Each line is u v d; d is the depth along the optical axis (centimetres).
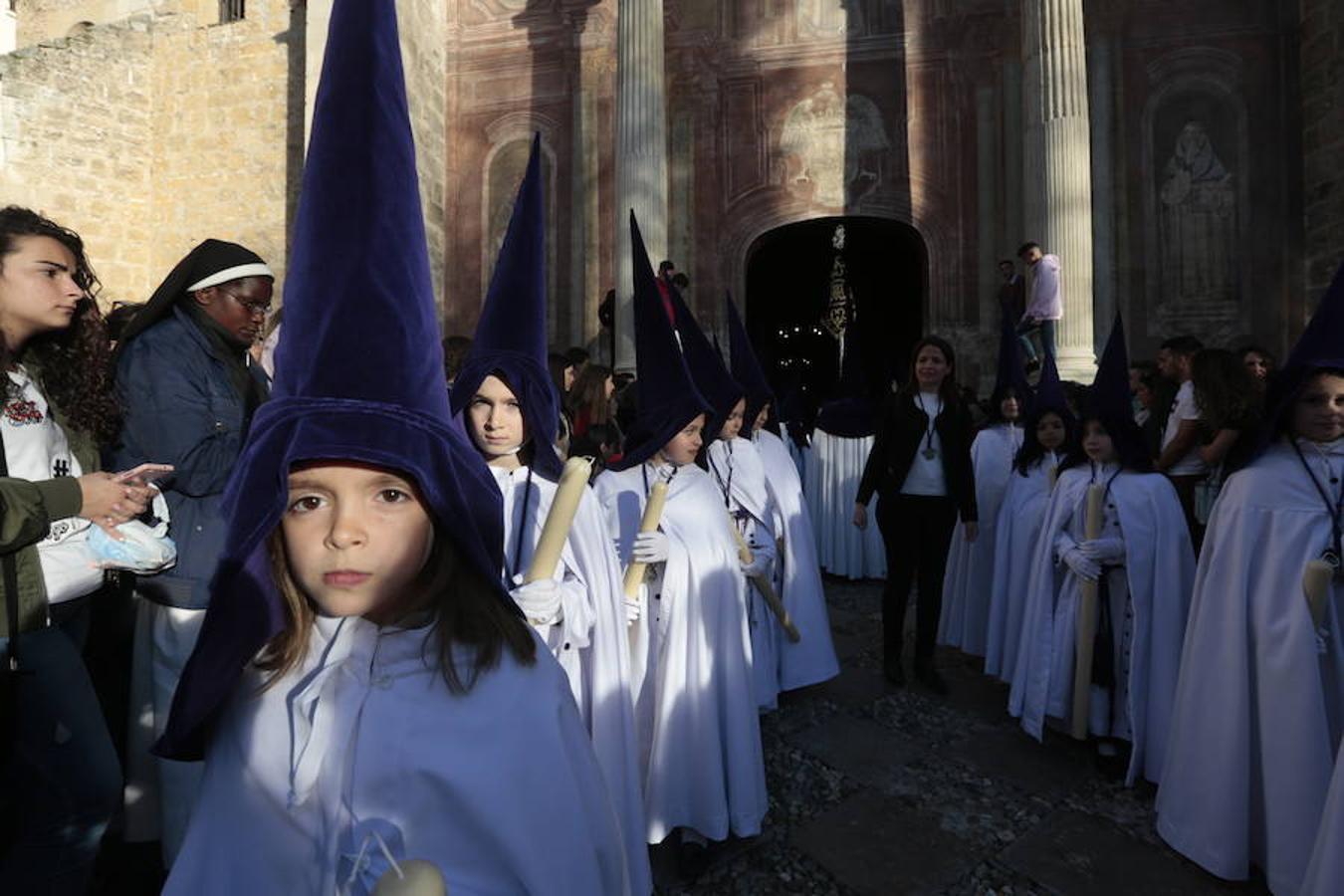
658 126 970
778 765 310
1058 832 259
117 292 1226
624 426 504
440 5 1147
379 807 79
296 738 81
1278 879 216
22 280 165
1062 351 839
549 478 192
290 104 1205
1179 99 959
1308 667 212
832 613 542
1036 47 883
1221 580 238
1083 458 318
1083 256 849
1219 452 352
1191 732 242
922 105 1023
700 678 232
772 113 1061
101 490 155
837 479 645
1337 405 218
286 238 1198
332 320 81
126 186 1236
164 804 204
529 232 185
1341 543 216
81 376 182
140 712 209
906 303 1789
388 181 83
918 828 262
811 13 1055
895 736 337
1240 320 934
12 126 1143
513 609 89
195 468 197
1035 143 880
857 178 1039
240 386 217
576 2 1102
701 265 1067
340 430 76
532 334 186
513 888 79
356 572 79
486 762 79
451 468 82
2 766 149
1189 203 951
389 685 82
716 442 335
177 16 1262
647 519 213
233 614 80
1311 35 914
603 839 88
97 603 228
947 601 468
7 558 150
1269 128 935
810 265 1725
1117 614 297
